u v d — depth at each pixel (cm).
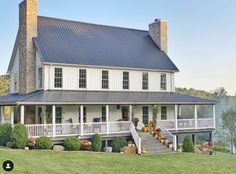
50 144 2191
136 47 3375
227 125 4709
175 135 2762
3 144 2273
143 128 2783
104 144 2633
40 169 1471
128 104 2705
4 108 2927
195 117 3030
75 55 2830
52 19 3145
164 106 3241
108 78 2955
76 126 2441
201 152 2744
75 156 1984
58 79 2700
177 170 1875
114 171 1697
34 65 2772
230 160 2403
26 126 2227
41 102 2284
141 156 2248
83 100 2473
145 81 3177
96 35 3266
